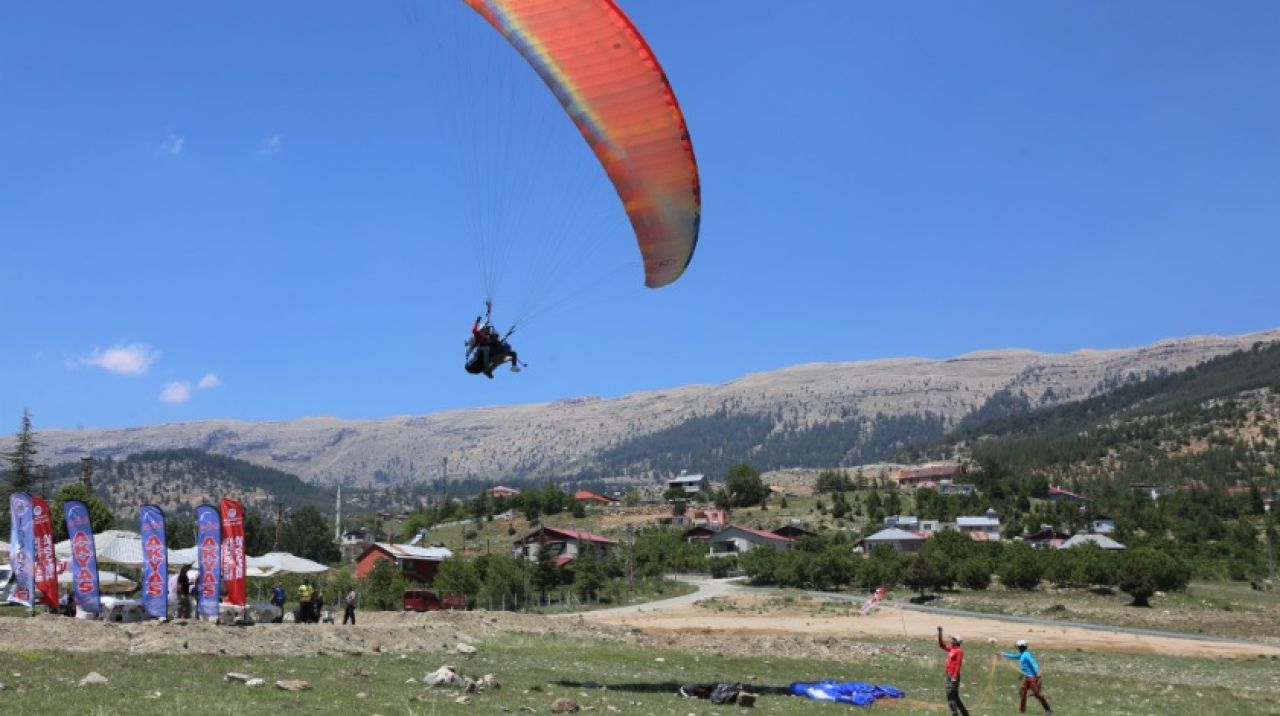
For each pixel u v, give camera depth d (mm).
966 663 46062
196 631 30938
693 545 149500
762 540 145250
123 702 19266
